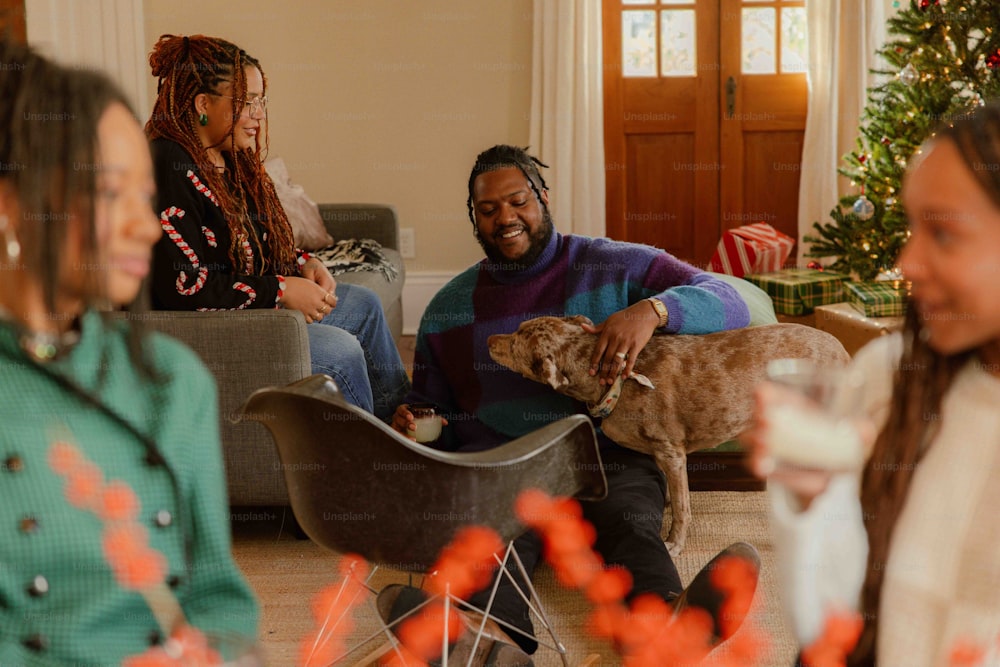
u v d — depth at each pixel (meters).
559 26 5.29
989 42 3.75
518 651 1.67
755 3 5.45
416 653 1.60
